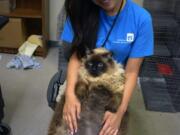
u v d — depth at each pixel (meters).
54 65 3.03
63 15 2.32
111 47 1.40
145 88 2.59
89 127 1.42
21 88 2.60
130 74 1.43
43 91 2.56
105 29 1.37
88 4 1.29
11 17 3.03
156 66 2.62
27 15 3.02
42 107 2.34
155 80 2.62
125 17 1.33
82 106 1.39
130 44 1.38
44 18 3.03
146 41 1.38
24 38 3.21
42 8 2.96
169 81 2.59
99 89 1.38
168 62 2.63
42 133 2.06
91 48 1.41
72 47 1.40
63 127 1.43
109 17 1.34
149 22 1.35
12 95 2.48
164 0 2.58
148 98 2.47
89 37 1.36
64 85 1.62
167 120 2.27
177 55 2.62
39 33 3.38
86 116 1.40
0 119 1.96
